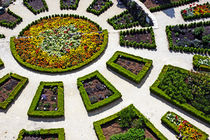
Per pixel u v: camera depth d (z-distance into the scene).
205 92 26.78
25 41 34.28
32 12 40.56
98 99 27.30
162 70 29.58
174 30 35.09
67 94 28.28
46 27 36.78
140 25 37.34
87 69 31.08
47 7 40.84
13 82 29.25
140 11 37.34
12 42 34.16
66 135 24.61
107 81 28.77
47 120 25.92
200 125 24.89
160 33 35.34
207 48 32.22
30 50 32.91
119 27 36.91
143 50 33.16
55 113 25.77
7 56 32.84
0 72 30.75
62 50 32.81
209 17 37.72
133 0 39.28
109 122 25.25
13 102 27.56
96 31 36.03
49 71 30.33
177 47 32.50
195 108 25.67
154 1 41.00
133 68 30.41
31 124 25.55
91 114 26.34
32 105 26.34
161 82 28.00
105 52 33.25
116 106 27.00
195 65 30.11
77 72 30.72
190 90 26.89
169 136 24.14
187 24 36.62
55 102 27.05
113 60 31.09
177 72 29.11
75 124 25.53
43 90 28.19
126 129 24.62
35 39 34.47
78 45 33.62
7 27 37.78
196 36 34.19
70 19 38.41
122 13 39.00
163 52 32.69
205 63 30.02
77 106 27.11
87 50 32.88
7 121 25.83
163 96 26.94
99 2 41.84
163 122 25.09
